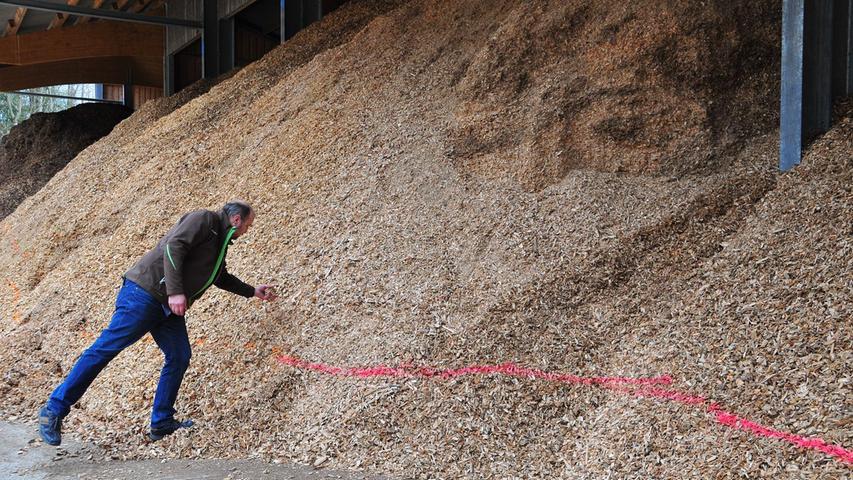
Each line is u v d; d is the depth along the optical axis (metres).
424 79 7.91
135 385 5.46
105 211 8.89
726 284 4.71
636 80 6.42
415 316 5.21
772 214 5.18
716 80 6.36
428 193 6.43
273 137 8.32
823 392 3.68
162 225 7.76
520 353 4.73
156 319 4.54
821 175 5.31
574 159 6.33
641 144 6.23
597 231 5.53
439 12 8.73
